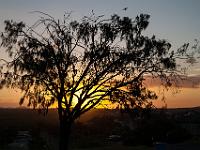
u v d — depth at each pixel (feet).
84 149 194.18
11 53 96.73
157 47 97.71
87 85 99.81
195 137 230.68
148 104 101.45
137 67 99.66
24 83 97.66
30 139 211.20
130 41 98.27
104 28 96.58
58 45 98.43
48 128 222.89
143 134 225.56
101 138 235.61
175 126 228.22
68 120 101.65
